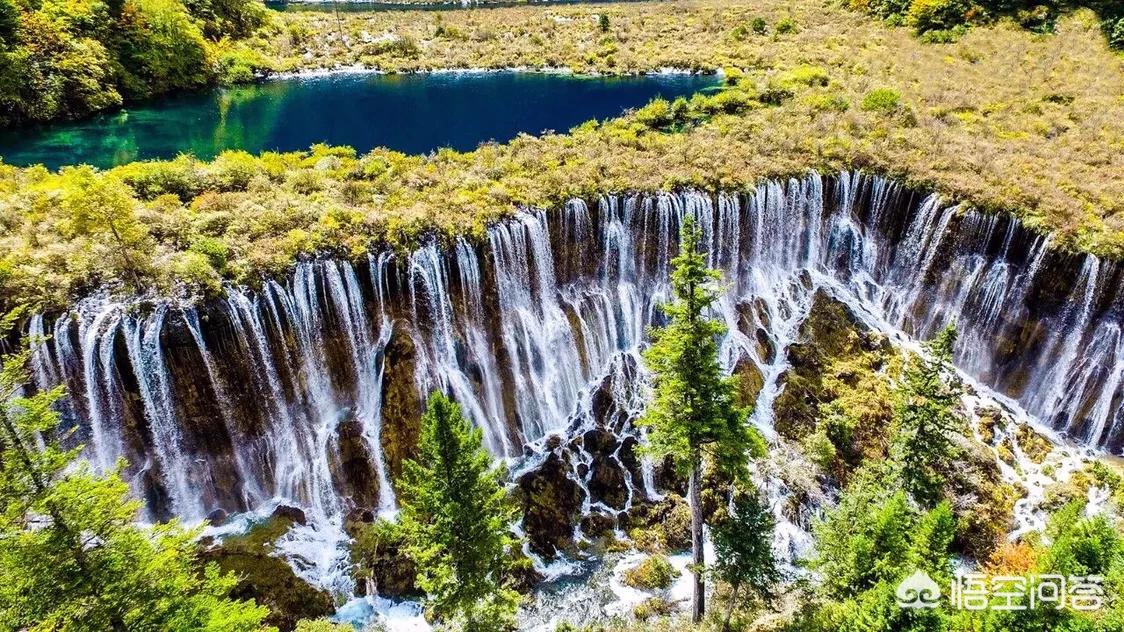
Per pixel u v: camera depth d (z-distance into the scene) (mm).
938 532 24422
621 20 127688
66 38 72688
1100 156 52625
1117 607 23453
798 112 62844
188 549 20578
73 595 16891
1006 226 44094
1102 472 38062
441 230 38031
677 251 45531
